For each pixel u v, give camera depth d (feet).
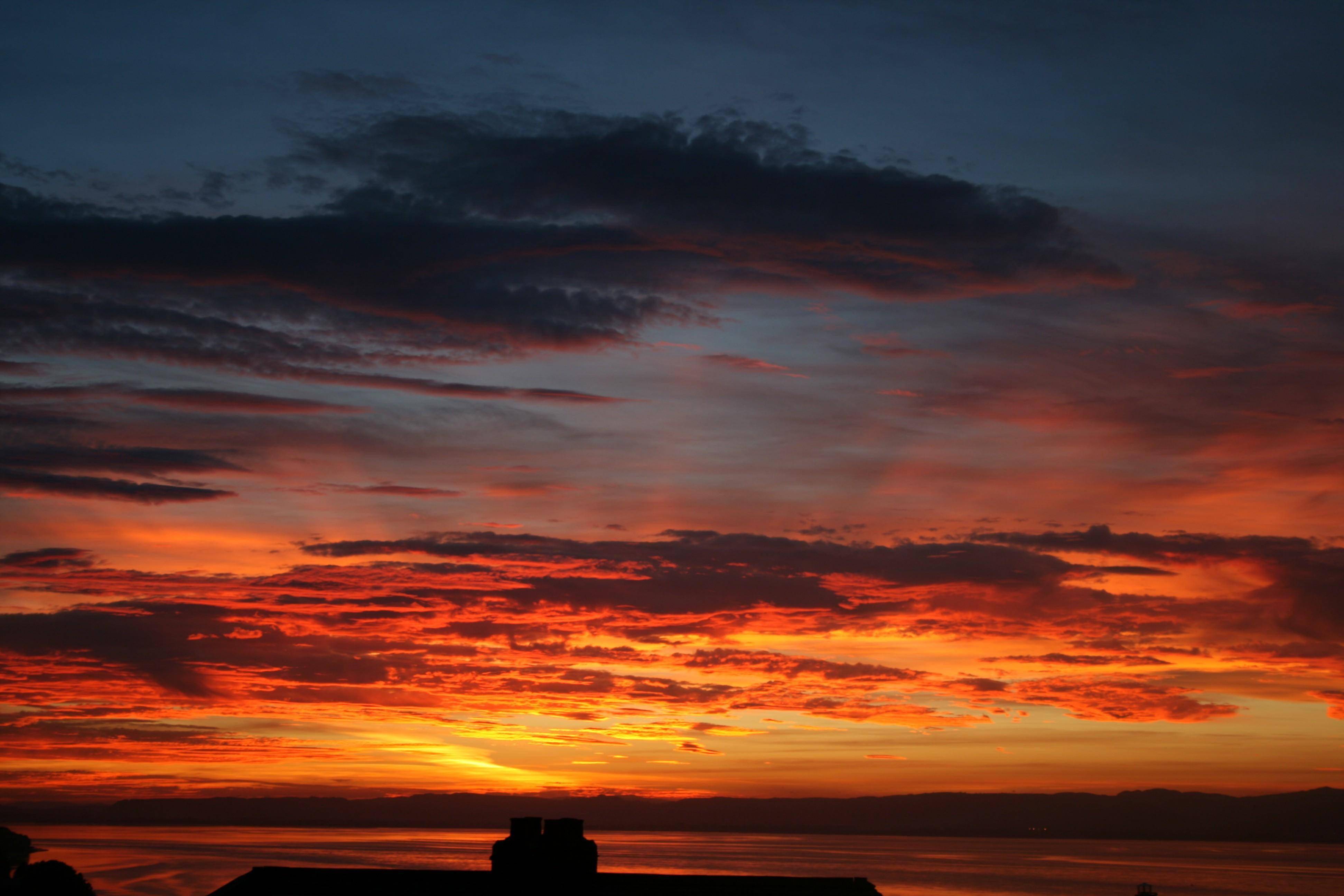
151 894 638.12
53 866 275.39
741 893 101.65
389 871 105.60
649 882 103.65
